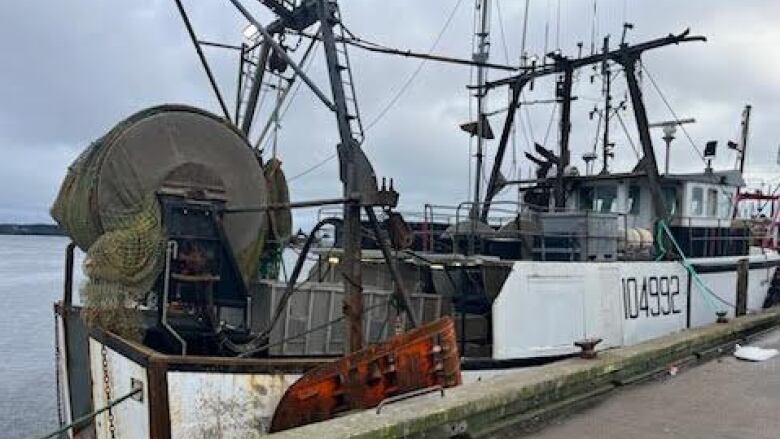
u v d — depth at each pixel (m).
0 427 20.30
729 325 11.45
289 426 7.51
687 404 7.22
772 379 8.45
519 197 15.98
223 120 9.14
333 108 8.93
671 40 12.30
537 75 14.46
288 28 10.45
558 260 11.38
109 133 8.74
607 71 15.31
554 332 10.43
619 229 12.79
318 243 11.94
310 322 9.55
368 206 8.50
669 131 15.14
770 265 16.86
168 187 8.48
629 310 11.70
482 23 15.57
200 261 8.33
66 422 9.63
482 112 15.23
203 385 7.25
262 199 9.32
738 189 16.86
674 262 12.85
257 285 9.56
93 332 8.27
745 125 21.02
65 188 9.30
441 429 5.88
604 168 17.72
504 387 6.66
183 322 8.24
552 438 6.12
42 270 88.12
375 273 11.48
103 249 7.80
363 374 7.64
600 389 7.65
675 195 13.88
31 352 31.89
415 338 7.86
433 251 11.55
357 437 5.28
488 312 10.28
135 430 7.33
